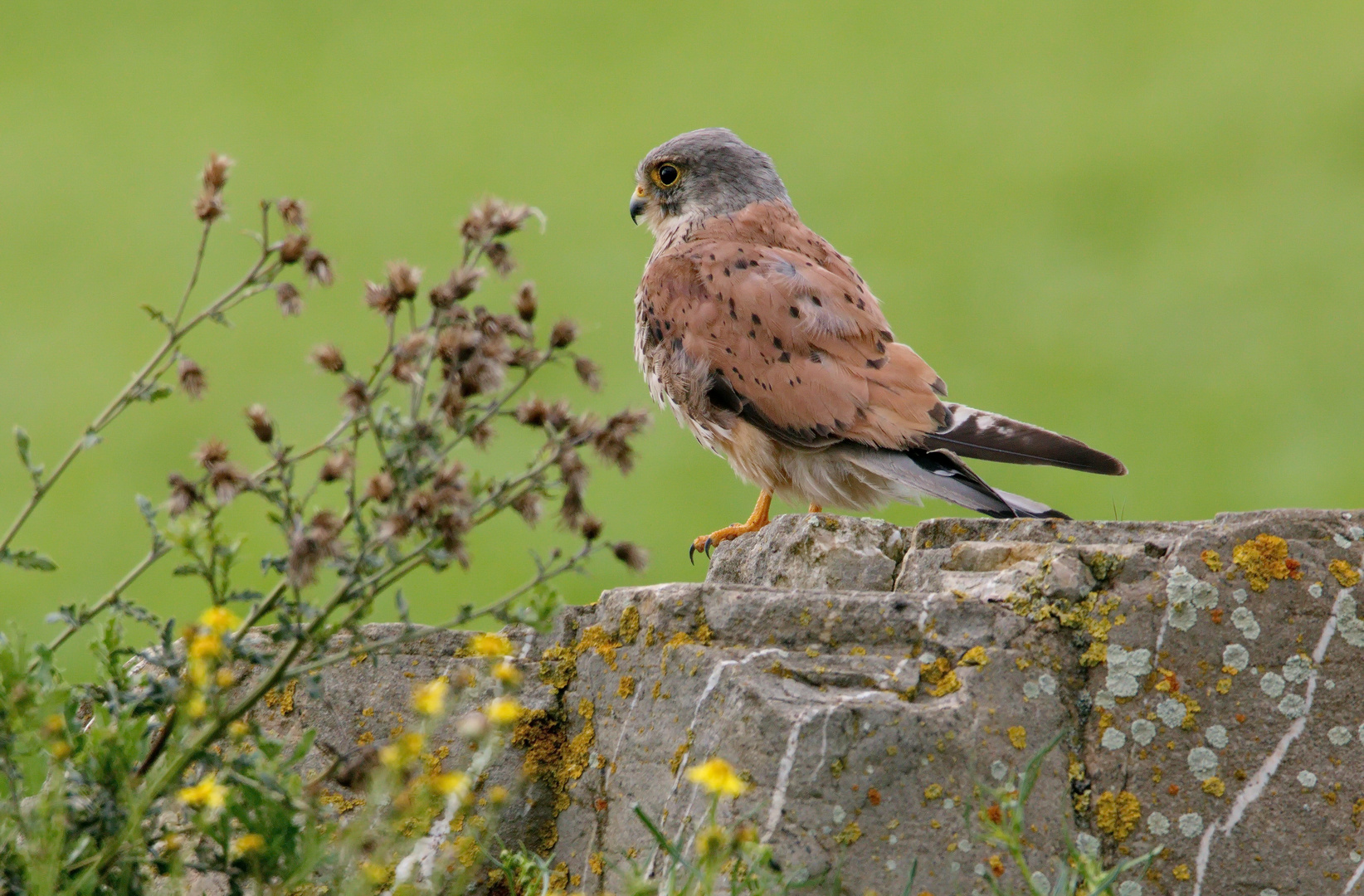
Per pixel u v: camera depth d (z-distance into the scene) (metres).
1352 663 6.04
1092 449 8.56
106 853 5.44
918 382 9.44
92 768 5.58
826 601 6.32
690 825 5.96
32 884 5.20
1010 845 5.39
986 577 6.50
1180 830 5.94
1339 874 5.84
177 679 5.74
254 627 7.20
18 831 5.52
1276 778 5.96
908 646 6.22
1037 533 6.92
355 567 5.54
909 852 5.81
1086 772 6.03
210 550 5.57
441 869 6.42
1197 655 6.10
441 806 6.52
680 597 6.50
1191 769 6.00
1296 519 6.28
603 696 6.62
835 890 5.65
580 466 5.61
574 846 6.54
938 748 5.89
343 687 6.84
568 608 6.89
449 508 5.46
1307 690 6.04
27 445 5.91
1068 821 5.95
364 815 5.50
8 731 5.50
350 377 5.62
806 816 5.85
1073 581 6.22
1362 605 6.09
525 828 6.58
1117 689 6.09
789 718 5.93
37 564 5.84
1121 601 6.18
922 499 9.63
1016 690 6.07
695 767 6.09
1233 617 6.11
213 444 5.60
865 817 5.85
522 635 6.88
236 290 6.02
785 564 7.10
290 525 5.55
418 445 5.57
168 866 5.74
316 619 5.62
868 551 7.02
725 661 6.20
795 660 6.18
